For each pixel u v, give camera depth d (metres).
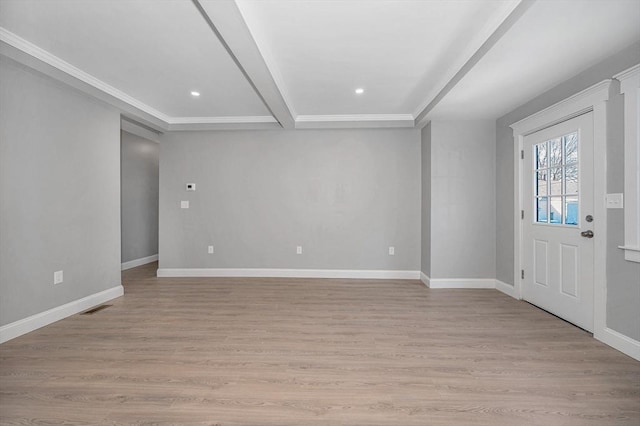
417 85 3.70
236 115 5.03
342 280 5.12
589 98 2.82
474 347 2.65
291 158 5.35
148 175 6.76
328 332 2.98
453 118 4.48
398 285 4.79
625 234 2.48
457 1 2.19
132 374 2.22
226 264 5.43
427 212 4.84
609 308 2.66
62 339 2.81
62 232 3.38
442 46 2.79
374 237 5.28
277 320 3.30
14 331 2.85
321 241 5.34
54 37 2.66
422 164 5.12
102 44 2.78
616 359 2.42
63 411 1.82
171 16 2.36
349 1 2.19
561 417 1.77
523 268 3.97
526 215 3.89
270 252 5.40
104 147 3.95
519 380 2.15
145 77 3.50
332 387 2.07
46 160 3.19
